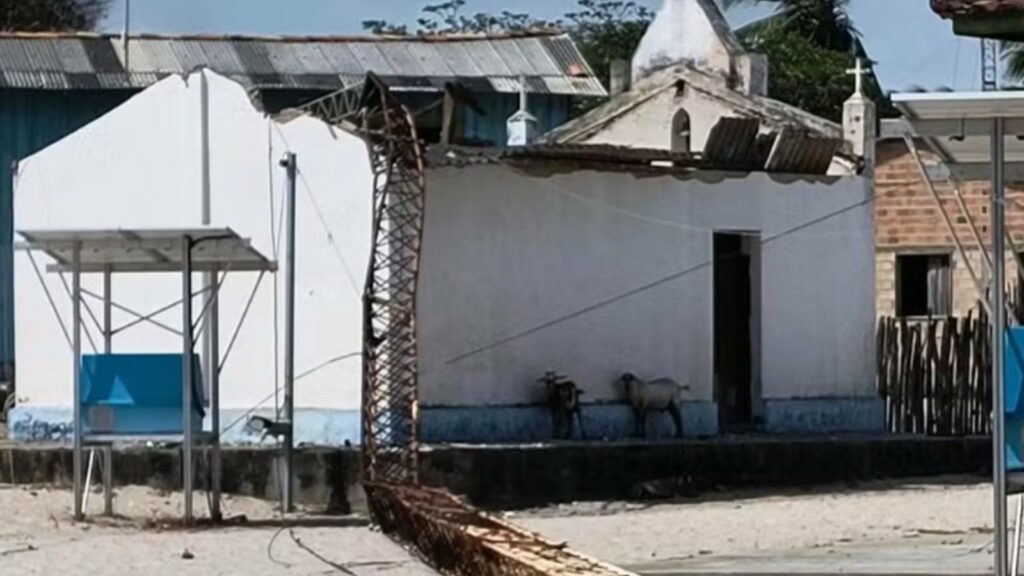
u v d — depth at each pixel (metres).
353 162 28.19
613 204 30.80
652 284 31.17
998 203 14.95
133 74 39.94
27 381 30.94
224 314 29.33
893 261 40.84
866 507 27.06
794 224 33.00
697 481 28.95
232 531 23.89
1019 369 15.71
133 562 20.78
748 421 32.66
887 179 40.75
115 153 30.33
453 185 29.03
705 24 38.41
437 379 28.75
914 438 31.89
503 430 29.34
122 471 27.56
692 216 31.69
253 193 29.25
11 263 38.22
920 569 19.58
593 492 27.98
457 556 20.05
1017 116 14.73
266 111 32.94
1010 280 34.47
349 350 28.22
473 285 29.22
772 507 27.23
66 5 65.38
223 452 27.30
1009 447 15.75
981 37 14.47
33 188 30.89
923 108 14.52
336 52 41.81
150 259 25.09
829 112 57.03
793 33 60.91
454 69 41.53
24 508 25.61
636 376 30.92
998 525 15.16
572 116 45.38
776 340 32.75
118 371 24.22
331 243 28.42
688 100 37.78
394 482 24.94
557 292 30.14
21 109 39.38
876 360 34.44
